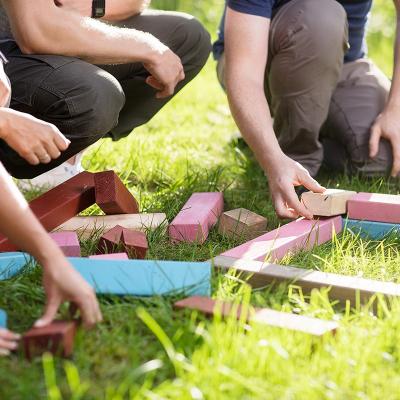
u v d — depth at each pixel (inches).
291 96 124.9
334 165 140.9
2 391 67.2
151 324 75.5
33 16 99.0
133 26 120.1
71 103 101.3
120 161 139.6
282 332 75.1
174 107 181.0
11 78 102.9
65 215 102.1
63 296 72.4
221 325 74.9
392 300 83.4
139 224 106.1
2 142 103.6
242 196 126.2
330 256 99.7
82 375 69.7
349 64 140.3
